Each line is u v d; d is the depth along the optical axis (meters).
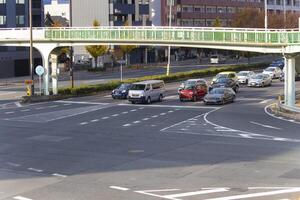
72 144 32.44
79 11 127.25
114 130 38.12
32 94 62.03
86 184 22.39
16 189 21.77
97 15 126.44
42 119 45.03
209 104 55.62
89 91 69.00
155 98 59.16
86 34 63.06
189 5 152.62
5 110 52.75
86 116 46.81
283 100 58.16
